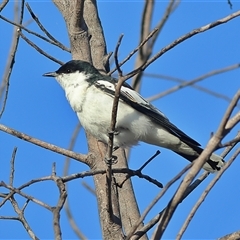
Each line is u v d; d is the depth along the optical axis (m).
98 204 9.35
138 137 11.64
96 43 12.55
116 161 10.80
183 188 6.44
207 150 6.26
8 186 7.63
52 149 9.76
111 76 11.89
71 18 11.80
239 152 6.84
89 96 11.41
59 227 6.41
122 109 11.47
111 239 8.70
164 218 6.55
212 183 6.68
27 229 7.81
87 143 11.47
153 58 7.80
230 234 7.90
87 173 7.91
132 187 10.64
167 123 11.52
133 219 10.15
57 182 7.20
